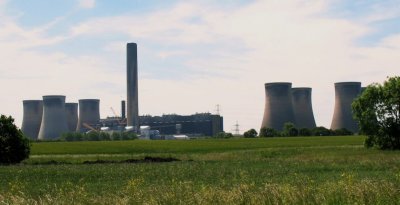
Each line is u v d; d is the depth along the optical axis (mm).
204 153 72500
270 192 14625
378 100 66062
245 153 65688
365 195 14008
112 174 36562
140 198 15047
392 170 32625
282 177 29469
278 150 67688
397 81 65562
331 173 31812
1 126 55312
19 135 56281
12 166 47250
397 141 65625
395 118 65375
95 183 29281
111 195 17219
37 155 74562
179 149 84812
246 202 13984
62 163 53969
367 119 66438
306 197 14047
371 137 67562
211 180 29375
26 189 25266
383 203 13352
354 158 47031
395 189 14383
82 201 15172
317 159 48219
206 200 14234
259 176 31641
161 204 14406
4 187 27125
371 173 29891
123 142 119125
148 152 79625
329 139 112500
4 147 54906
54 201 15156
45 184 29188
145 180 30641
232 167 41188
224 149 82000
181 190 16391
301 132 193625
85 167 44500
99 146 98250
